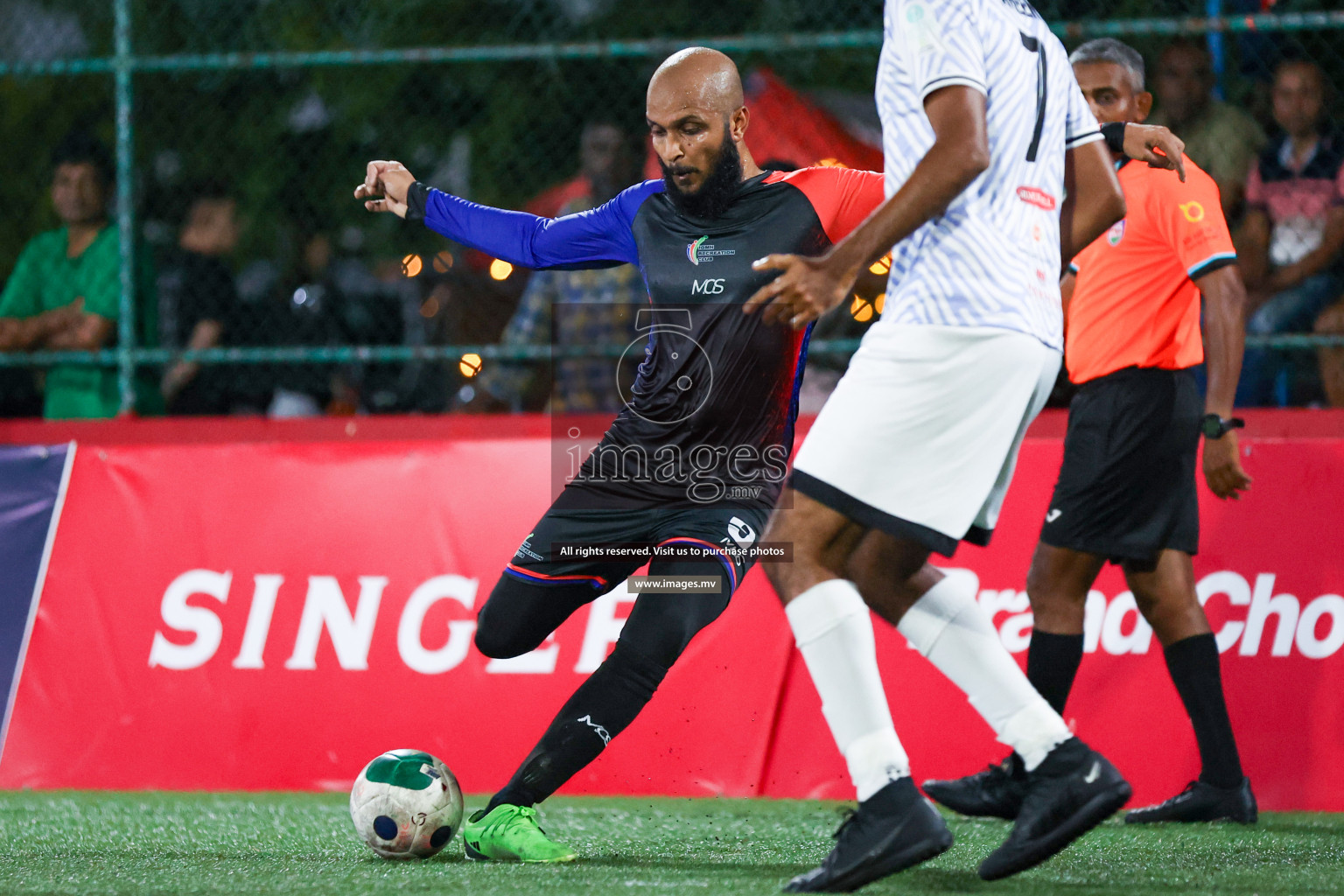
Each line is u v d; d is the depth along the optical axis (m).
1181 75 19.81
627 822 14.00
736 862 11.05
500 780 16.20
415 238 26.81
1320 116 19.69
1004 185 8.97
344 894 9.49
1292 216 19.52
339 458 17.62
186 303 21.95
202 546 17.47
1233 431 13.30
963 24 8.73
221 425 18.22
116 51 19.38
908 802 8.79
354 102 27.08
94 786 16.77
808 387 19.08
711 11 27.84
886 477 8.75
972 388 8.69
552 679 16.42
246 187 25.81
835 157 22.56
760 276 11.41
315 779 16.52
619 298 18.83
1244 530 15.81
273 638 17.03
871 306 19.22
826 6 25.31
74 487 17.91
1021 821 9.11
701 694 16.23
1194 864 10.84
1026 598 15.93
